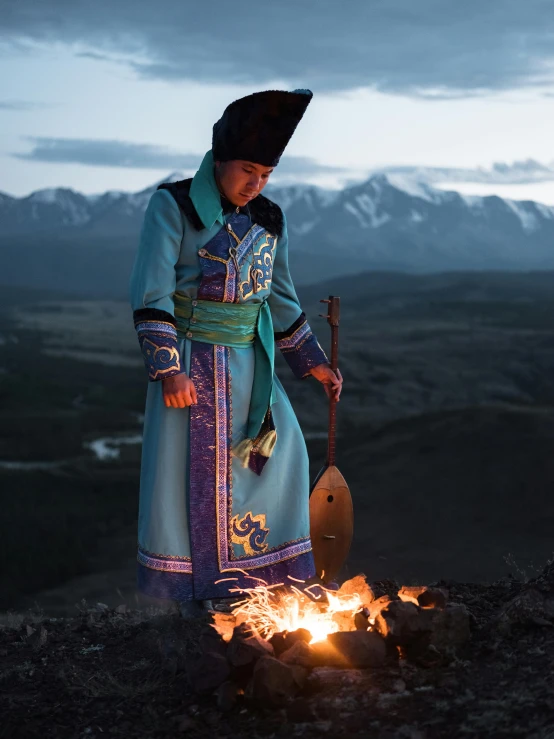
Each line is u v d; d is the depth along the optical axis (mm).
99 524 53969
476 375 151500
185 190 3357
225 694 2766
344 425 97125
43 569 40188
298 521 3492
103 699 3002
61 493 65812
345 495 3754
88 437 102625
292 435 3521
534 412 53781
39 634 3771
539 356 165000
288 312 3650
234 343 3404
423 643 2824
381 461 50594
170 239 3287
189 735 2658
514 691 2535
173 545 3324
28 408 122438
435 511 40688
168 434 3344
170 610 4137
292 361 3703
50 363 180500
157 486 3330
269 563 3412
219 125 3299
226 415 3365
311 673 2797
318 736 2490
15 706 3014
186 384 3236
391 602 2889
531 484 42375
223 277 3342
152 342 3227
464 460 47625
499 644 2883
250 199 3385
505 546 34719
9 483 68688
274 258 3549
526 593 3094
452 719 2461
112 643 3633
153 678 3125
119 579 40156
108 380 160875
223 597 3320
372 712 2562
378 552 35281
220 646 2953
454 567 31422
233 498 3361
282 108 3189
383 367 153625
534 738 2248
